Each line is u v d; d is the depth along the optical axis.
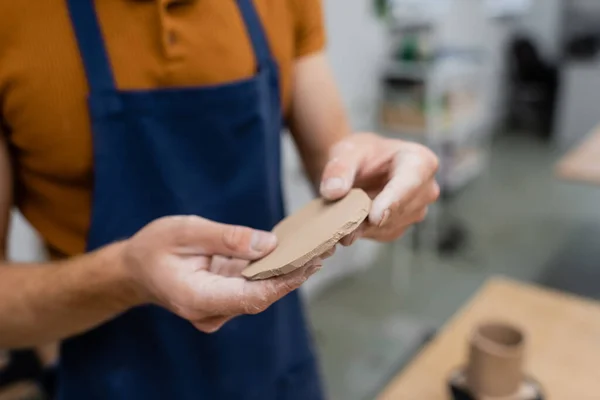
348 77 2.48
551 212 3.14
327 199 0.60
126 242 0.55
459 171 3.17
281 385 0.81
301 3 0.76
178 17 0.61
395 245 2.82
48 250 0.70
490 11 4.25
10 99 0.56
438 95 2.56
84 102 0.57
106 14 0.58
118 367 0.67
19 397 1.04
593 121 4.29
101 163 0.59
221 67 0.64
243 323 0.72
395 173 0.59
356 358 1.97
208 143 0.65
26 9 0.54
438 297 2.35
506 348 0.72
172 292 0.49
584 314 1.00
